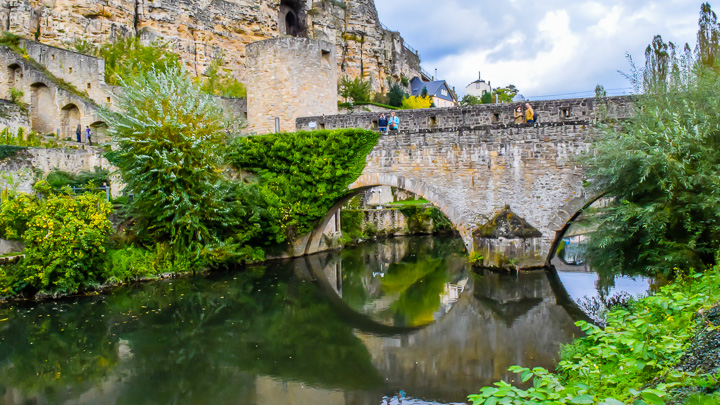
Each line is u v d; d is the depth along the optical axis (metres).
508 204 20.69
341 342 14.01
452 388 10.64
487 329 14.48
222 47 45.16
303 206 24.36
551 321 14.80
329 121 25.48
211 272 22.78
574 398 5.17
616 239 14.58
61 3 36.50
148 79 21.83
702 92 14.50
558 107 20.83
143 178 19.91
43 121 32.91
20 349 13.29
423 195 22.03
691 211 13.85
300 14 52.38
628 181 14.92
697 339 6.64
